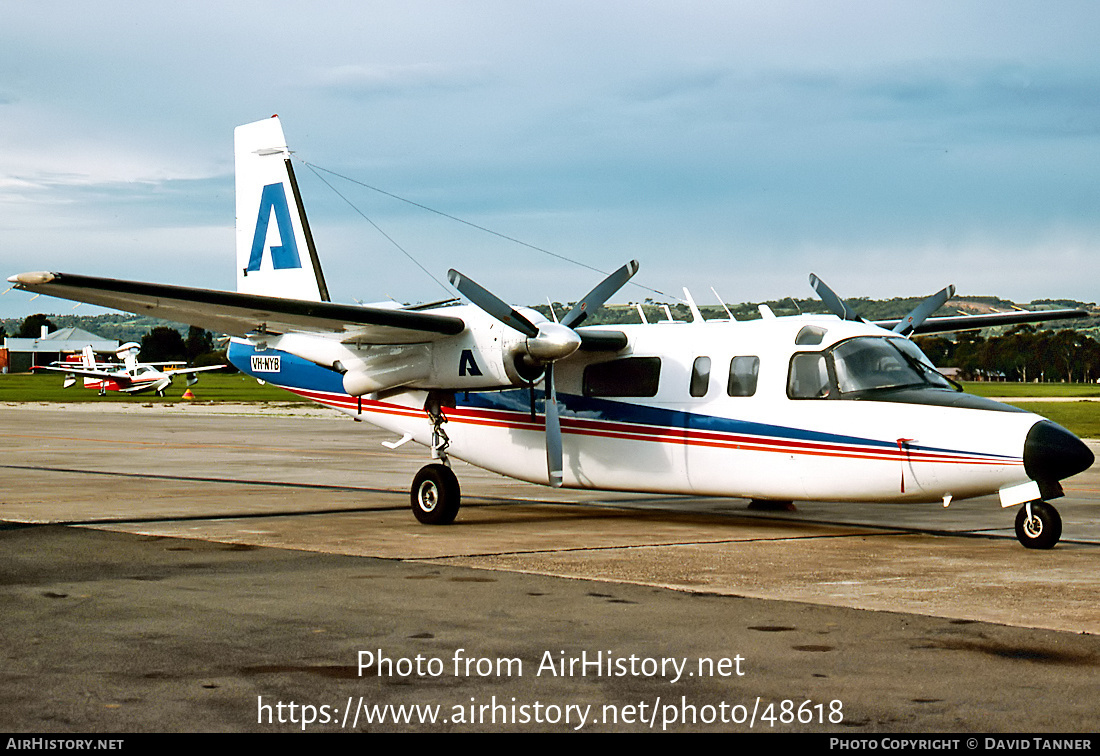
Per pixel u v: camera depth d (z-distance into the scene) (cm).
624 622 733
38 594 830
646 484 1314
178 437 3089
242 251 1588
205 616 750
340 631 705
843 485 1155
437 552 1057
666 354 1302
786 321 1237
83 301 1143
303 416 4544
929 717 531
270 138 1547
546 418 1293
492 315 1221
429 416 1353
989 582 893
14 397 6581
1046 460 1029
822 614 760
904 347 1202
